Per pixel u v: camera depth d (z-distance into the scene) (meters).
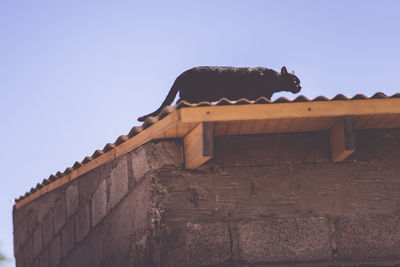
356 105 4.45
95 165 5.90
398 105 4.46
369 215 4.78
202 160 4.37
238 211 4.71
